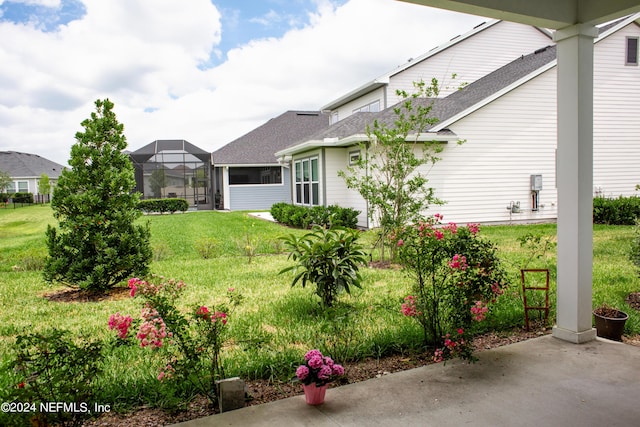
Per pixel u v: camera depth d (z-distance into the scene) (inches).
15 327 189.2
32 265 357.7
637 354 144.9
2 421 92.1
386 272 287.3
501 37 725.3
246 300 226.7
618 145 579.2
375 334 159.6
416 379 129.2
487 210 545.3
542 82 551.8
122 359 147.4
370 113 662.5
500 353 148.2
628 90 576.7
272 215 735.1
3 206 1407.5
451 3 130.4
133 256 252.5
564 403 113.1
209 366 134.1
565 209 157.3
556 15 146.7
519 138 549.6
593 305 195.9
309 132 1206.3
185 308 210.5
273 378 131.7
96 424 107.3
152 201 973.8
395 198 327.6
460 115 517.3
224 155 1079.0
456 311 143.3
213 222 713.0
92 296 252.1
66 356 101.2
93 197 244.8
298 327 177.8
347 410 111.5
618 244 368.8
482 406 112.3
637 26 570.9
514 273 266.1
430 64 703.1
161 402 116.0
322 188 589.3
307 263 199.2
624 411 108.6
